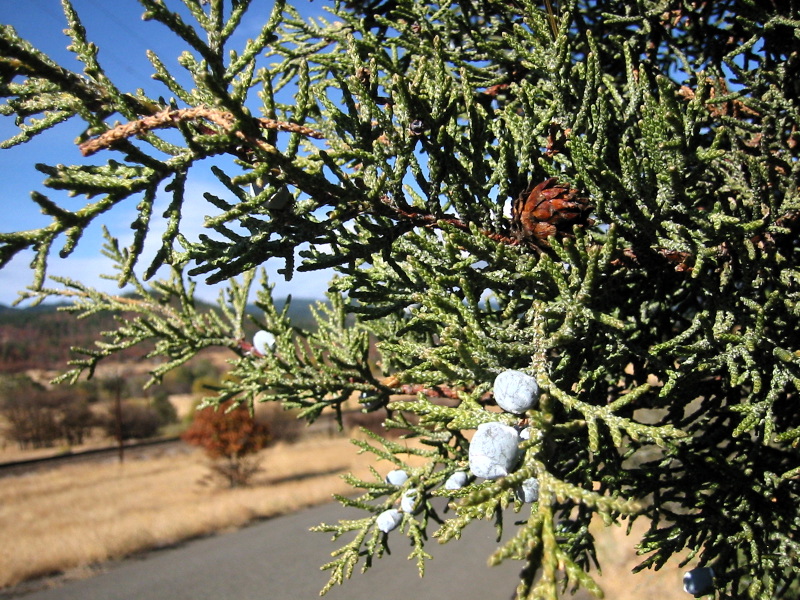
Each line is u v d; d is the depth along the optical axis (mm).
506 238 145
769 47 177
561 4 187
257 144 116
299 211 133
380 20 196
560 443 148
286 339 230
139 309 263
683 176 128
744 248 135
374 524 202
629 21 192
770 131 163
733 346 135
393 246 153
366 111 142
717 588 153
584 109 146
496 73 197
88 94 116
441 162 144
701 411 166
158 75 120
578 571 80
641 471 161
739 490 155
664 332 176
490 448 94
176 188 112
